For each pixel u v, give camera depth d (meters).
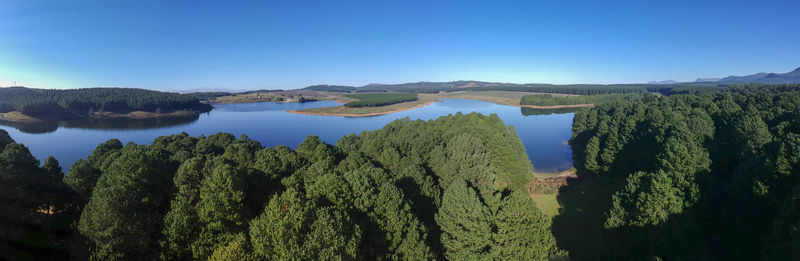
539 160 105.31
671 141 49.50
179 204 34.47
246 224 35.41
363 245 32.38
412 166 48.31
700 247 37.66
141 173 41.69
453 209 35.28
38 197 38.38
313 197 36.06
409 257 32.38
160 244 31.27
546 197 64.50
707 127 65.25
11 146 48.47
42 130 194.00
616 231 40.16
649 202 38.50
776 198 34.56
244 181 39.00
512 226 33.81
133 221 31.77
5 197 34.19
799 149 34.53
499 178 62.56
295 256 26.05
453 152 60.97
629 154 69.56
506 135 74.94
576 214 55.84
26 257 29.23
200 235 31.77
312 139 64.88
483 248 33.69
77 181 44.91
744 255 35.12
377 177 41.62
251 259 27.61
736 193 39.25
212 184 35.03
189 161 42.75
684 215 38.06
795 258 25.81
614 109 132.62
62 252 31.52
